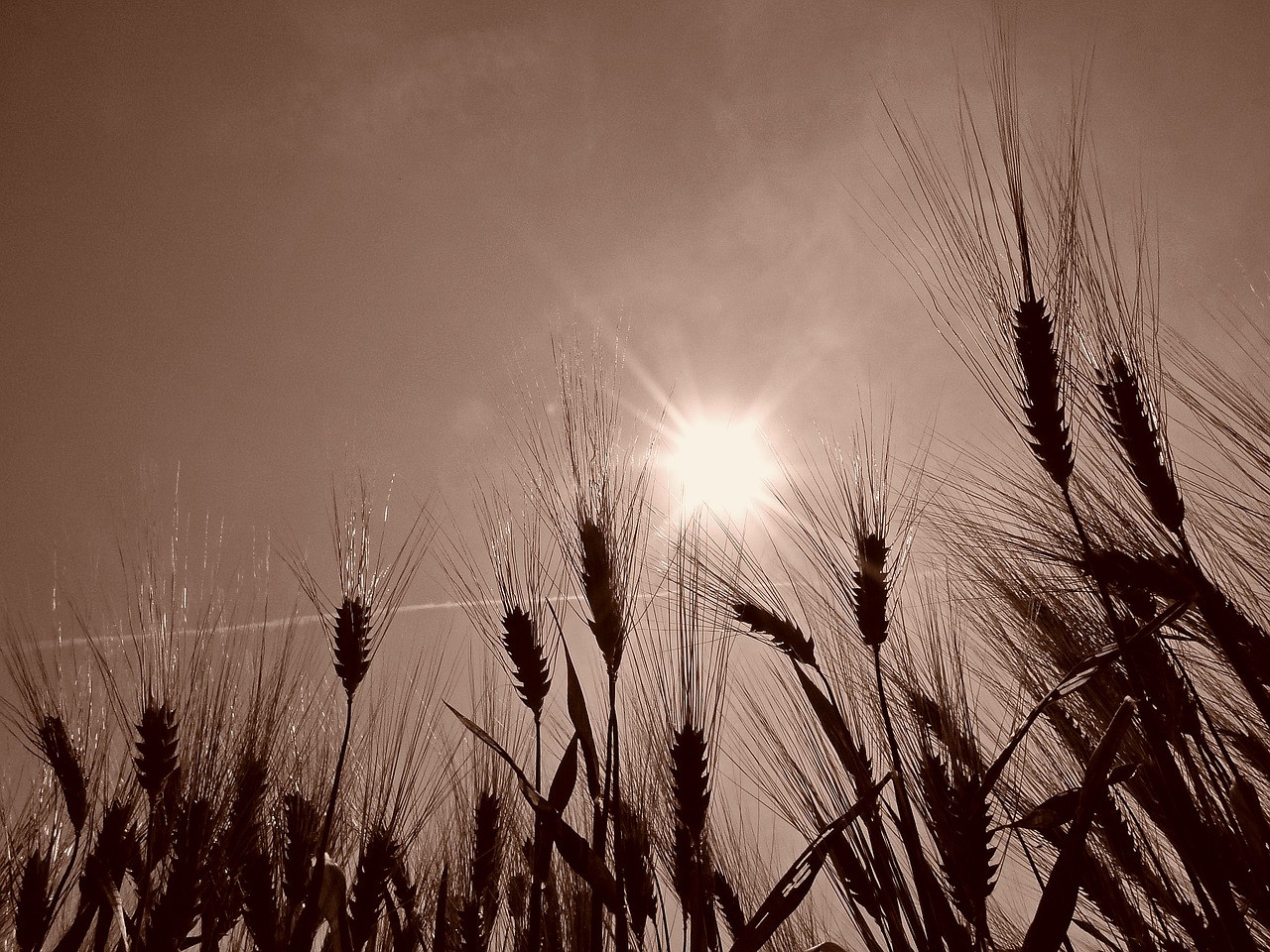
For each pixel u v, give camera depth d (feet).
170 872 1.65
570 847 1.53
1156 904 1.61
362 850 1.72
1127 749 1.64
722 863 1.98
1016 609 1.75
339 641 1.72
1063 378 1.60
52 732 1.79
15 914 1.74
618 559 1.65
